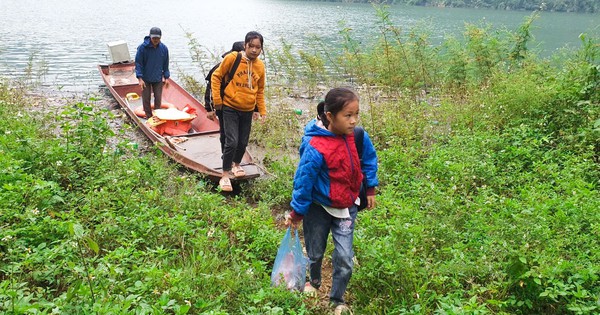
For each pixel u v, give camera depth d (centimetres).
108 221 518
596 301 409
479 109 947
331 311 434
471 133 880
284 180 736
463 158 741
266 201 693
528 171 744
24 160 632
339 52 1727
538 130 831
